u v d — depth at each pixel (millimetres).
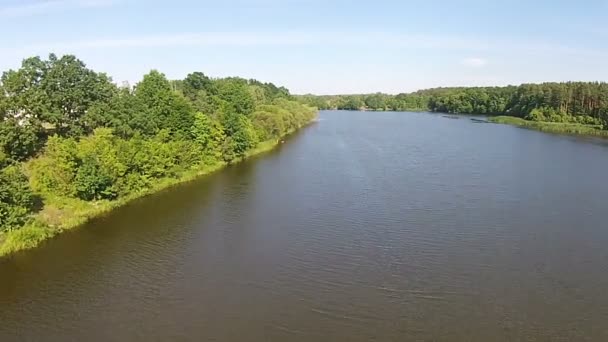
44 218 47938
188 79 118375
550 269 38219
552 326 30375
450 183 65688
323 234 46219
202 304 33594
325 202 56844
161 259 41031
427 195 59344
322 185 65438
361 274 37688
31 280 37344
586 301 33375
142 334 30078
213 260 40719
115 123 66438
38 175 52031
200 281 37000
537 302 33250
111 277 37719
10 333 30188
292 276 37562
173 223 50188
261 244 44031
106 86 70562
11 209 44125
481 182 66188
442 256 40750
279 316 31922
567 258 40250
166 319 31750
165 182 66812
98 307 33312
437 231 46531
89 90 66938
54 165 53500
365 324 30812
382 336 29516
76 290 35750
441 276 37125
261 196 60312
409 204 55531
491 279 36625
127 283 36781
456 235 45438
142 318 31906
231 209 54906
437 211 52750
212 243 44469
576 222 48844
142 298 34500
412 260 40062
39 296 34875
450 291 34812
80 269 39188
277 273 38125
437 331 29953
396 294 34469
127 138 68062
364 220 50000
